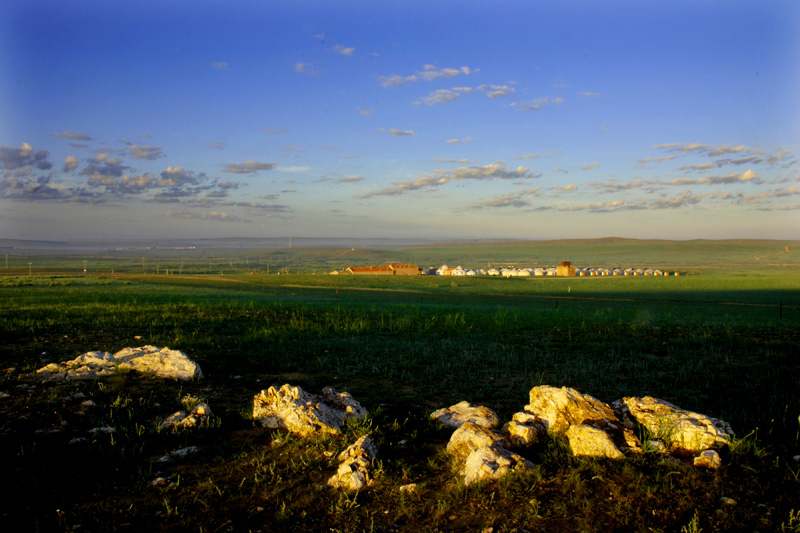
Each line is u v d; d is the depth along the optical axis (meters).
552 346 18.95
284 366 14.37
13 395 10.10
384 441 7.61
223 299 42.94
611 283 92.38
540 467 6.29
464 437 7.27
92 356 12.95
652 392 11.73
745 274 135.00
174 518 5.60
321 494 6.16
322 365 14.57
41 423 8.43
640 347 18.66
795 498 5.29
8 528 5.29
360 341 19.19
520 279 109.25
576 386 12.44
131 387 11.04
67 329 20.83
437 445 7.79
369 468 6.60
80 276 99.56
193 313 28.30
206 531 5.29
